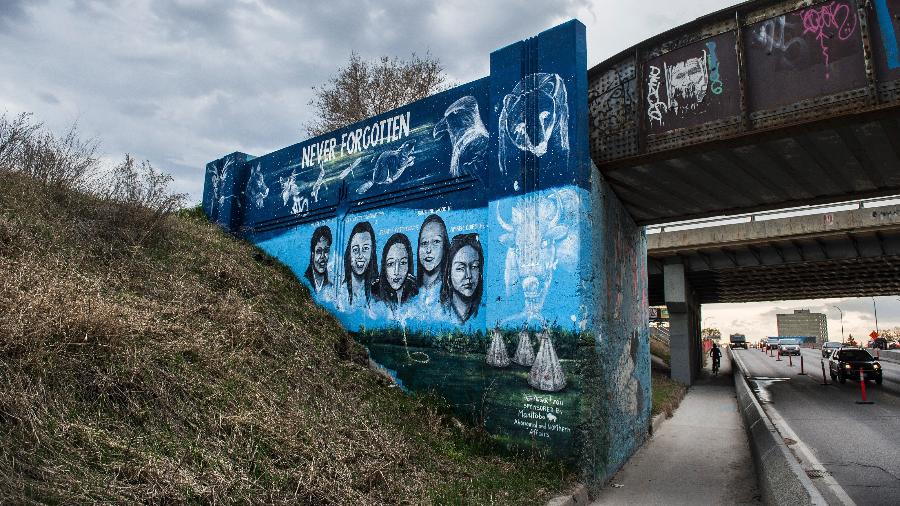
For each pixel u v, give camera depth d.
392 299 9.47
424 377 8.62
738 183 8.79
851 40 6.35
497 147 8.25
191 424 4.79
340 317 10.34
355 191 10.66
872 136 6.83
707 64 7.38
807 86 6.57
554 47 7.85
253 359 6.60
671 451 9.62
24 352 4.47
